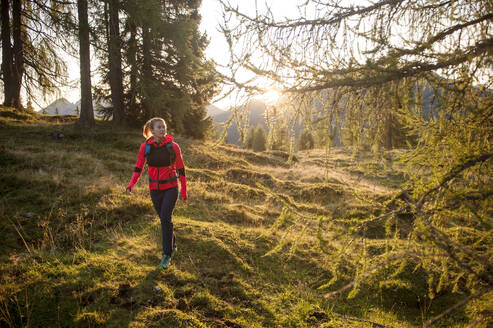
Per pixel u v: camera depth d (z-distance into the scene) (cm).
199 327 250
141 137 1210
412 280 351
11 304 248
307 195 742
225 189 722
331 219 192
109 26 1220
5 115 1238
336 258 191
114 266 317
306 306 291
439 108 172
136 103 1485
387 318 293
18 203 467
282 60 194
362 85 178
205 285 311
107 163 783
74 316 245
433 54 162
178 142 1238
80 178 617
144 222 453
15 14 1309
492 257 150
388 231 185
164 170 323
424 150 189
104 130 1212
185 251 373
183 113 1483
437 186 156
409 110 182
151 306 269
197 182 744
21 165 640
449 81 162
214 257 370
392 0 198
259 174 916
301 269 376
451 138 175
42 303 254
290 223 539
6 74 1344
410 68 165
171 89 1536
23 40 1387
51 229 403
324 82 186
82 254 334
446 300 326
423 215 150
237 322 263
